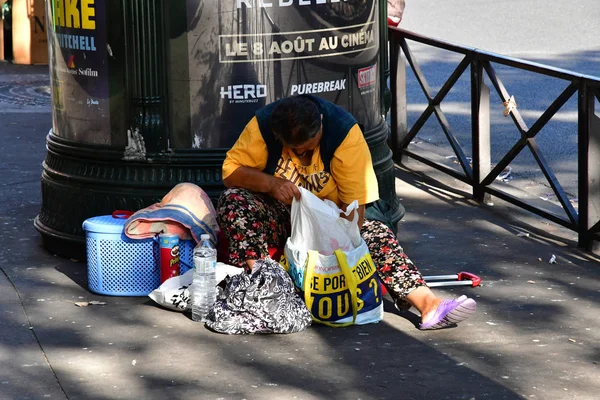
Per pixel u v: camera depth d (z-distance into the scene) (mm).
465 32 15273
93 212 5082
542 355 4062
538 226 5953
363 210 4430
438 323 4281
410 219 6062
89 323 4402
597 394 3707
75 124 5121
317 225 4270
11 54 12539
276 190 4332
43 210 5461
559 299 4715
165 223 4652
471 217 6125
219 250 4723
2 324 4379
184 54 4816
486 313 4531
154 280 4738
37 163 7430
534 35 14906
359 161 4352
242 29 4793
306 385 3779
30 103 9852
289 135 4109
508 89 10945
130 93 4871
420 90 11109
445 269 5145
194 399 3662
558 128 9219
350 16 5066
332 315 4320
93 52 4941
